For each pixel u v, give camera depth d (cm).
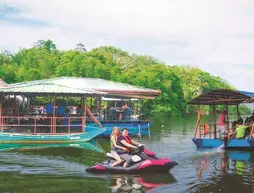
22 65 8000
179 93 7800
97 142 2164
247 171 1314
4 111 2541
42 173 1248
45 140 2072
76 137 2125
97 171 1255
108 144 2070
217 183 1141
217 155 1664
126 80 7188
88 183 1118
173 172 1280
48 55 8725
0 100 2417
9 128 2358
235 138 1869
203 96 1848
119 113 3114
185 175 1240
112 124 2817
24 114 2709
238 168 1367
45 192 1021
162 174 1242
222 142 1869
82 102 2391
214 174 1262
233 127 1983
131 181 1146
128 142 1292
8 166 1362
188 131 3006
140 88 3256
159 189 1062
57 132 2342
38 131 2344
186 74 9150
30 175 1217
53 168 1332
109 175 1216
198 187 1091
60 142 2091
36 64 8381
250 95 1848
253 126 1862
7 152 1708
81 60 7431
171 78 7706
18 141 2044
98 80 3338
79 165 1392
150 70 7750
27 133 2169
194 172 1288
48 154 1658
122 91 3025
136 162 1252
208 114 7331
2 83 2647
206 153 1722
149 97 3131
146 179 1172
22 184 1103
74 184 1105
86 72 7112
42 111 3209
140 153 1275
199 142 1905
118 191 1038
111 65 8544
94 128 2380
